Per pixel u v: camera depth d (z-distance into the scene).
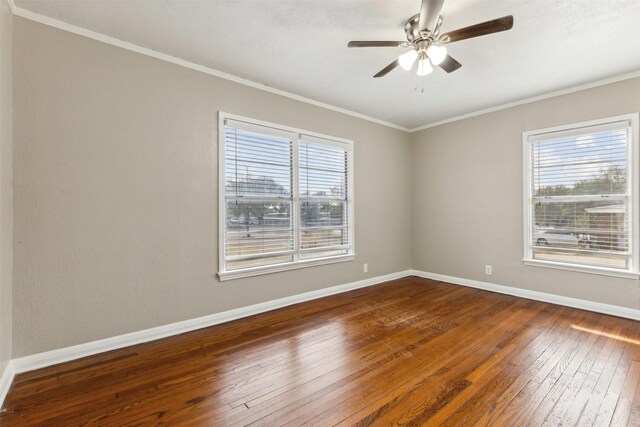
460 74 3.13
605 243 3.28
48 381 2.03
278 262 3.59
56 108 2.26
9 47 2.04
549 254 3.69
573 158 3.49
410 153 5.13
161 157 2.74
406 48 2.63
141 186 2.64
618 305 3.18
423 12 1.87
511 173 3.97
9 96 2.03
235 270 3.17
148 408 1.77
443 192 4.71
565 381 2.01
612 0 2.03
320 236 4.01
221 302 3.11
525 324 2.98
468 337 2.71
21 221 2.13
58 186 2.27
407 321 3.10
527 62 2.88
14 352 2.11
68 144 2.31
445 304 3.63
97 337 2.44
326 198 4.06
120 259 2.54
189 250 2.90
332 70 3.07
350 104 4.02
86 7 2.12
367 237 4.52
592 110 3.32
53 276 2.26
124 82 2.55
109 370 2.18
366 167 4.51
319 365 2.24
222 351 2.47
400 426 1.61
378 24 2.33
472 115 4.34
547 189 3.69
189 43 2.59
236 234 3.25
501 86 3.44
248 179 3.34
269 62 2.92
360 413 1.72
